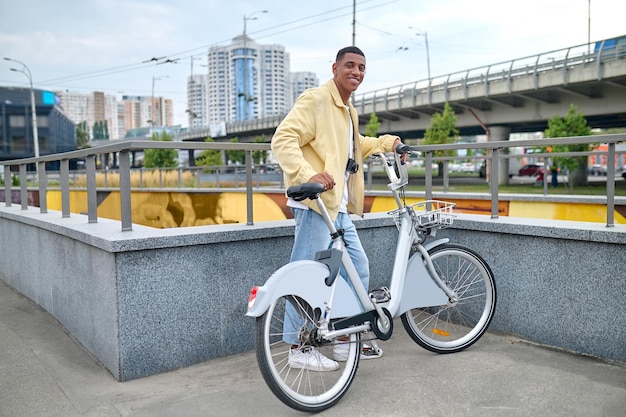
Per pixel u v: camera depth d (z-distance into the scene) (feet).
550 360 10.94
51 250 14.62
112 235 10.80
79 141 405.39
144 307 10.65
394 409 9.00
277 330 12.33
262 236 11.98
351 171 10.61
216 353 11.61
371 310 10.01
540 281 11.87
